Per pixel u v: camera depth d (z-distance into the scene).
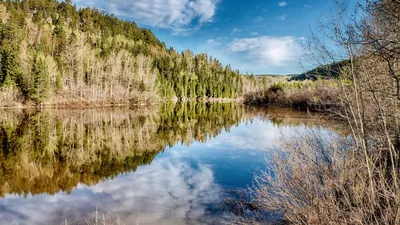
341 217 4.59
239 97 96.75
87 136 20.48
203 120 31.09
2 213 7.57
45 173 11.62
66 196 8.83
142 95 55.50
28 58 43.16
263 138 18.44
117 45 83.19
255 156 13.30
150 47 117.75
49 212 7.60
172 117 34.38
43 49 56.84
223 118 33.03
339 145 5.73
